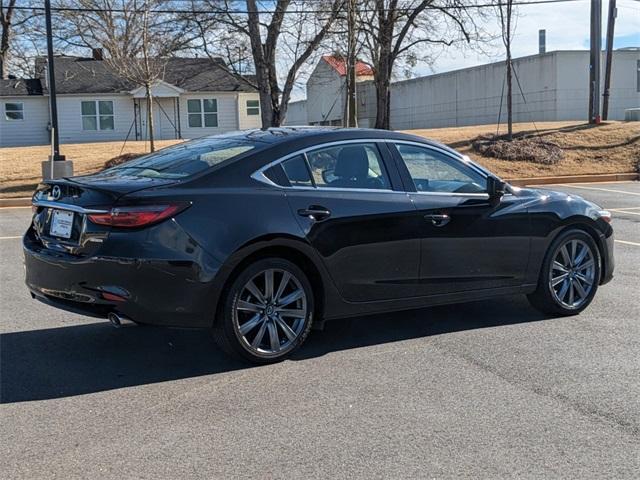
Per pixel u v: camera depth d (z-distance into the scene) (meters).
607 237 6.50
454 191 5.84
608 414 4.20
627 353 5.31
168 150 5.83
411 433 3.95
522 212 6.01
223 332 4.91
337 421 4.12
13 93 34.25
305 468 3.55
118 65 25.75
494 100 39.19
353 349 5.48
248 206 4.88
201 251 4.68
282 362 5.16
